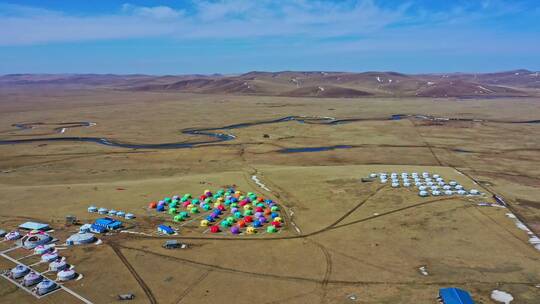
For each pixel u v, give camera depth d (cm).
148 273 5362
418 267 5544
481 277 5266
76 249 6012
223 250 6053
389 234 6612
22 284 5050
